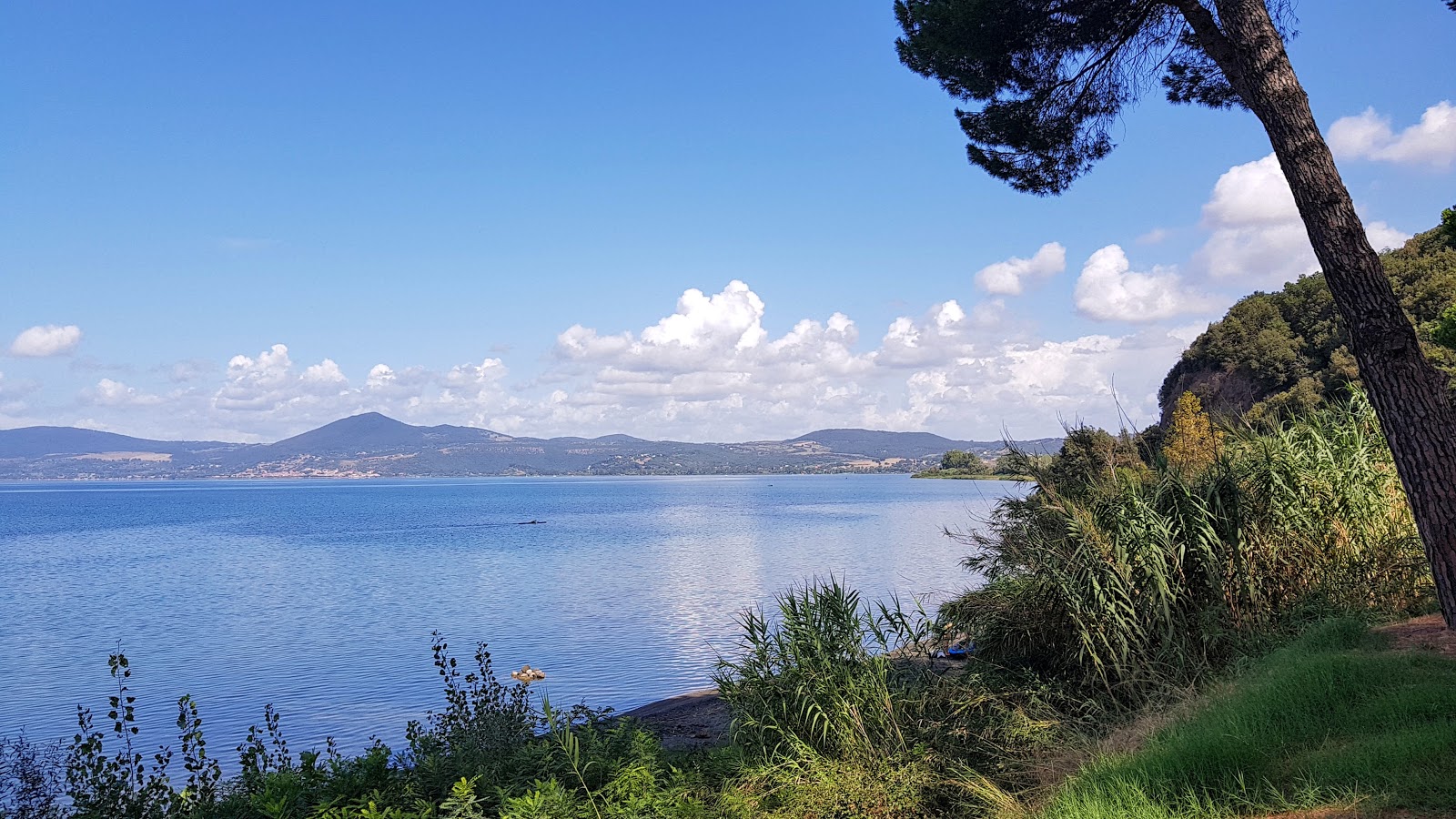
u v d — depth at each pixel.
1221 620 8.31
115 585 40.69
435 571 44.19
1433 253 51.78
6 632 27.14
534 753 8.31
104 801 7.66
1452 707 5.20
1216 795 4.98
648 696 16.39
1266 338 59.47
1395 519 8.95
